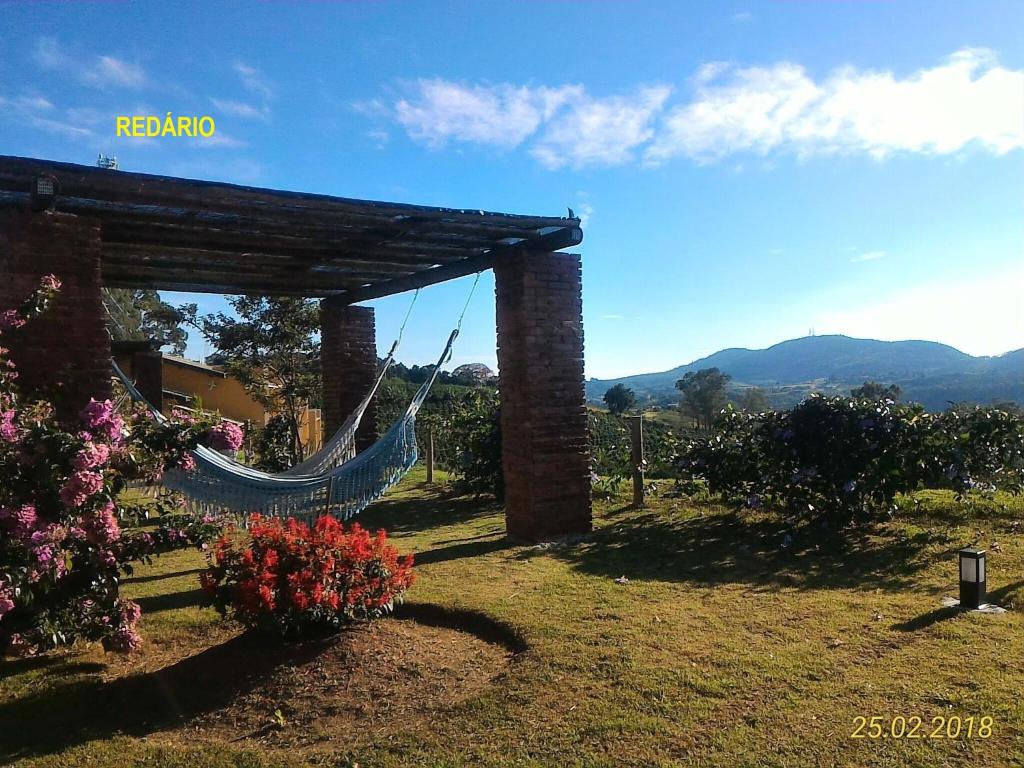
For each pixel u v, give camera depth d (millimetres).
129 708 3336
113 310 19781
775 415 6883
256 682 3375
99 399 4598
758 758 2562
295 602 3566
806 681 3160
